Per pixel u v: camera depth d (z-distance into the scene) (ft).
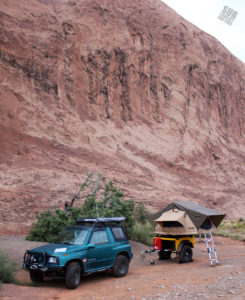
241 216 102.94
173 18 153.69
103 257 28.07
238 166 137.39
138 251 44.04
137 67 124.67
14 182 65.31
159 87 128.88
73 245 26.76
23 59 94.99
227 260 39.75
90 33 117.60
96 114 105.40
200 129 133.28
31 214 57.26
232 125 159.53
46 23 108.27
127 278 28.86
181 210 39.09
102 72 113.80
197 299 20.54
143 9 143.02
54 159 79.82
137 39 131.13
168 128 121.19
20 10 104.88
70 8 122.42
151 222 41.47
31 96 91.30
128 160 98.63
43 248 26.58
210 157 128.57
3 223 52.13
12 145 76.74
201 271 31.27
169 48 140.36
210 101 151.23
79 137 93.97
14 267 28.40
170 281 26.50
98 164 88.33
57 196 65.77
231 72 177.06
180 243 38.24
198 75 147.02
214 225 39.60
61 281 27.68
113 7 132.46
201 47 161.89
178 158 113.91
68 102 100.37
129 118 113.91
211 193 109.29
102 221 29.78
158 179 99.81
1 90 84.64
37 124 86.79
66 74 103.76
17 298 21.15
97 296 22.47
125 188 83.41
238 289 22.76
